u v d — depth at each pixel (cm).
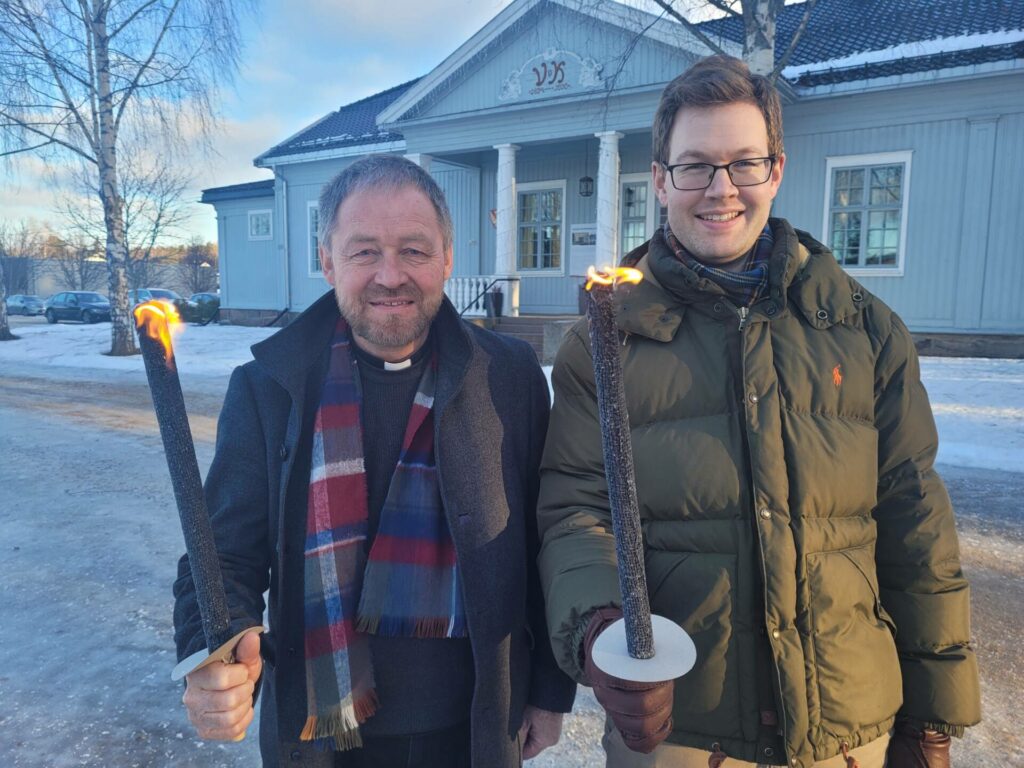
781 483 120
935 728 125
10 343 1895
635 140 1491
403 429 135
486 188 1703
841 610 120
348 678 124
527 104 1365
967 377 927
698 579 122
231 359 1398
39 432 766
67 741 242
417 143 1545
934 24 1288
